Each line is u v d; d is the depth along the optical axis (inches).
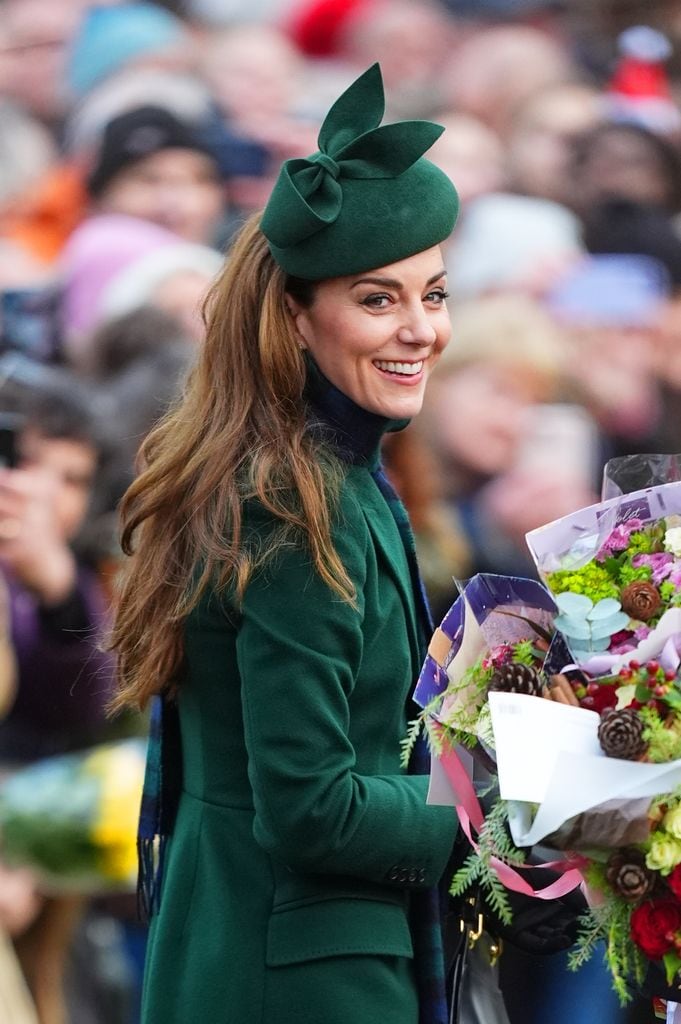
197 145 725.3
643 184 764.0
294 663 284.7
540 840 282.7
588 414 705.6
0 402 535.2
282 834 285.0
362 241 295.0
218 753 306.0
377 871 293.9
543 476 671.8
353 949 296.2
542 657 298.8
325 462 296.8
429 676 293.3
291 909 297.3
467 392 676.7
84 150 729.6
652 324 719.1
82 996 522.3
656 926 280.7
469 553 645.3
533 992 486.3
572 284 724.0
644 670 281.4
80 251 652.1
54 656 526.9
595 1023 485.1
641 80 821.2
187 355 589.3
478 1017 328.8
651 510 307.1
